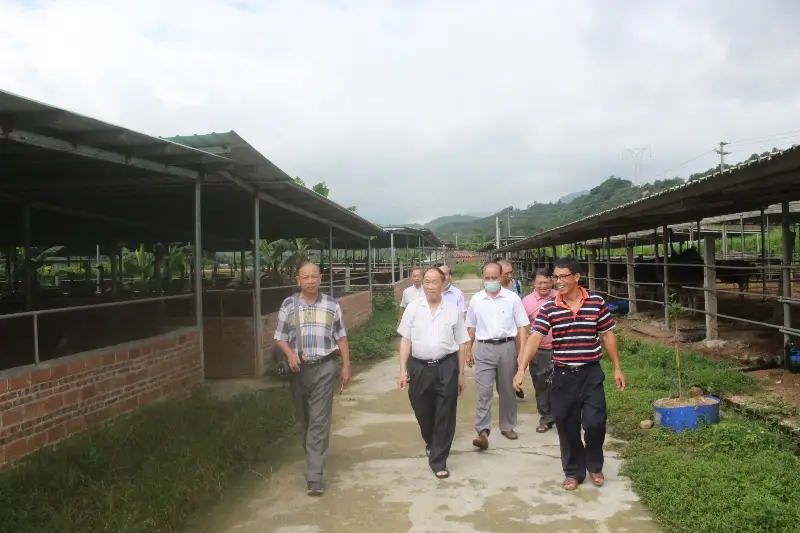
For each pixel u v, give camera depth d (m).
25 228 10.07
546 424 6.27
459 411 7.27
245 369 9.53
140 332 8.90
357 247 28.31
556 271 4.62
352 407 7.51
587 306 4.58
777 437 5.08
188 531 4.11
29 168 7.21
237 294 9.81
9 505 3.91
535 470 5.09
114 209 11.21
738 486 4.13
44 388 5.00
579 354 4.55
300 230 16.81
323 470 5.21
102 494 4.20
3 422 4.54
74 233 14.16
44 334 9.93
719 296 17.62
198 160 7.07
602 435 4.62
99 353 5.77
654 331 11.99
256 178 9.00
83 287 17.88
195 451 5.12
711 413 5.59
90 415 5.60
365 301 17.34
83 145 5.62
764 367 7.92
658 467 4.65
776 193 7.90
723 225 20.70
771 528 3.58
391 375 9.62
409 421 6.82
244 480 5.04
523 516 4.19
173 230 14.48
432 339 5.01
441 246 40.19
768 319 12.32
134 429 5.55
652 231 17.41
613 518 4.12
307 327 4.84
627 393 7.02
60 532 3.69
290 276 19.73
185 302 10.36
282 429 6.39
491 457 5.47
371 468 5.27
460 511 4.30
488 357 5.78
